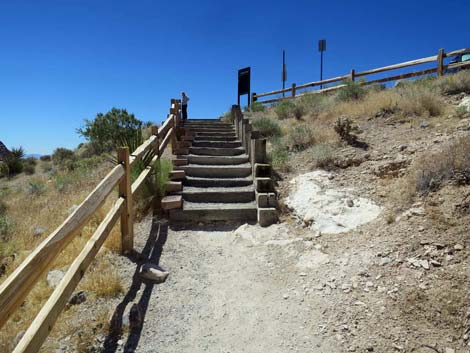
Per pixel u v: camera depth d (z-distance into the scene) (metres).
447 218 3.71
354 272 3.55
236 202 6.25
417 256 3.40
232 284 3.89
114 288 3.42
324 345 2.76
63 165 16.02
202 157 7.81
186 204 6.02
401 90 9.15
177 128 10.22
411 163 5.26
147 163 6.11
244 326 3.13
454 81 8.62
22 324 2.84
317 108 10.98
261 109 15.32
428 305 2.85
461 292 2.83
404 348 2.56
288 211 5.63
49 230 4.96
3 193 10.63
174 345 2.84
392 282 3.22
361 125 7.95
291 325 3.07
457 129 6.04
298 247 4.47
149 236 5.01
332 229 4.67
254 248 4.76
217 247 4.90
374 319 2.89
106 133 13.91
